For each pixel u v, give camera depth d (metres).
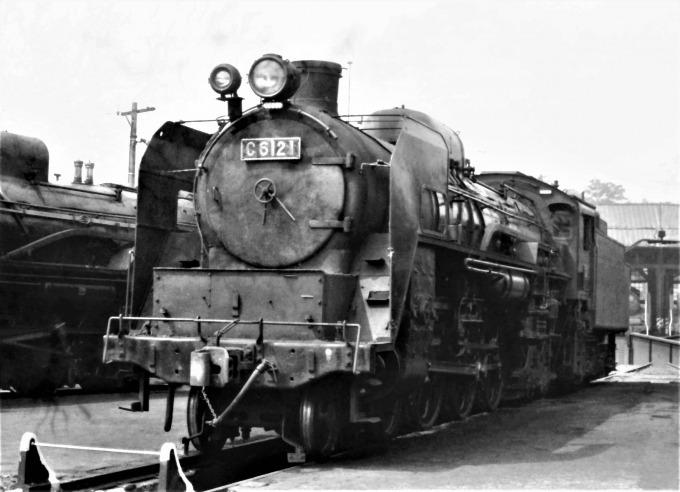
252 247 9.11
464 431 10.52
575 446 9.32
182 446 9.51
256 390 8.59
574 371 17.08
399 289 8.55
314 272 8.41
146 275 9.70
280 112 9.11
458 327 10.96
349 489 6.77
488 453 8.78
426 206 9.52
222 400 8.70
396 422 9.59
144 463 8.51
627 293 23.38
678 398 15.94
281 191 9.03
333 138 8.91
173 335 8.90
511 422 11.50
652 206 34.31
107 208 15.52
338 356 7.79
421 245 9.51
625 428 10.95
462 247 10.52
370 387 8.70
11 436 10.27
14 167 14.03
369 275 8.78
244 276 8.73
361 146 9.12
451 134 12.28
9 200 13.61
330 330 8.43
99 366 15.13
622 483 7.17
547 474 7.56
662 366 32.09
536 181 16.88
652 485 7.09
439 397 10.91
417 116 11.38
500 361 13.20
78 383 15.09
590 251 18.25
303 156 8.98
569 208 16.77
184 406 13.91
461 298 11.04
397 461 8.27
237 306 8.69
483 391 12.54
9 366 13.77
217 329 8.77
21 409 12.95
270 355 8.02
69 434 10.56
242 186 9.21
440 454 8.71
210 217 9.36
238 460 9.04
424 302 9.47
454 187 11.16
